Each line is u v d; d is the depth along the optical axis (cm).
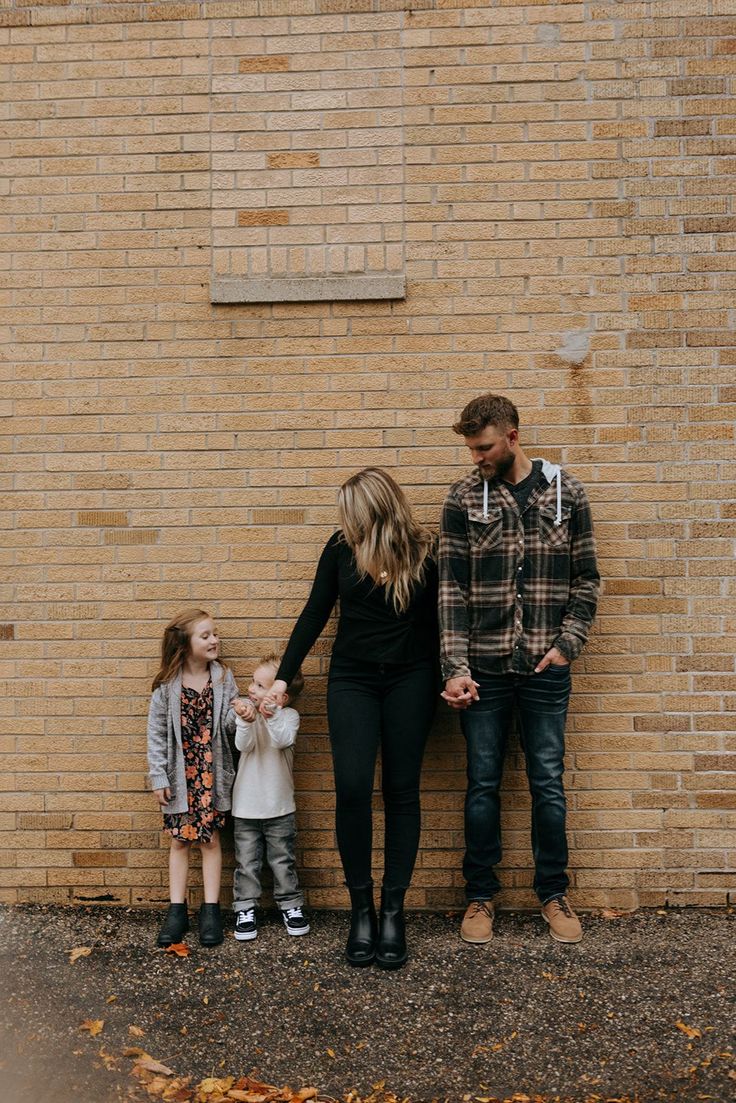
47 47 425
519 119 414
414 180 417
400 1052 313
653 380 413
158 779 396
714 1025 323
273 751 399
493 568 383
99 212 425
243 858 395
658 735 412
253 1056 312
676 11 411
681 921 399
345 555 382
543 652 381
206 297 423
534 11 414
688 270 412
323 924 405
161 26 422
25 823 428
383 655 375
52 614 428
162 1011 337
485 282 415
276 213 420
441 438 418
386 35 417
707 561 412
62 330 426
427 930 396
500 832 406
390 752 375
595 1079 297
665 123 412
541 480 384
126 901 425
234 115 421
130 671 425
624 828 412
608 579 414
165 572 424
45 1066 305
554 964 365
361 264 418
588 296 414
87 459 427
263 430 422
